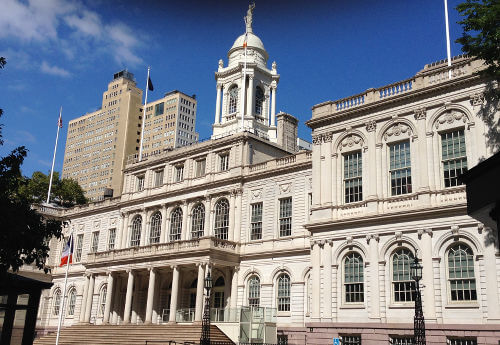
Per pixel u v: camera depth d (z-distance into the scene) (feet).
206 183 194.59
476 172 39.47
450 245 120.37
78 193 326.44
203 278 168.45
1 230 73.20
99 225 241.14
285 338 160.56
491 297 110.73
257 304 171.42
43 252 80.43
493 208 38.81
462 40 101.71
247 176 185.06
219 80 235.20
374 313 126.72
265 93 233.14
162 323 182.80
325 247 140.67
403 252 127.65
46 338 183.93
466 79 125.39
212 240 172.35
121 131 635.66
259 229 178.81
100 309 217.15
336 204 142.51
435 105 130.62
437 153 127.95
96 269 208.64
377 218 131.64
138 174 227.40
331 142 148.56
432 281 120.26
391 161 136.15
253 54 234.99
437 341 115.85
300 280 162.30
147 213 216.13
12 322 70.69
